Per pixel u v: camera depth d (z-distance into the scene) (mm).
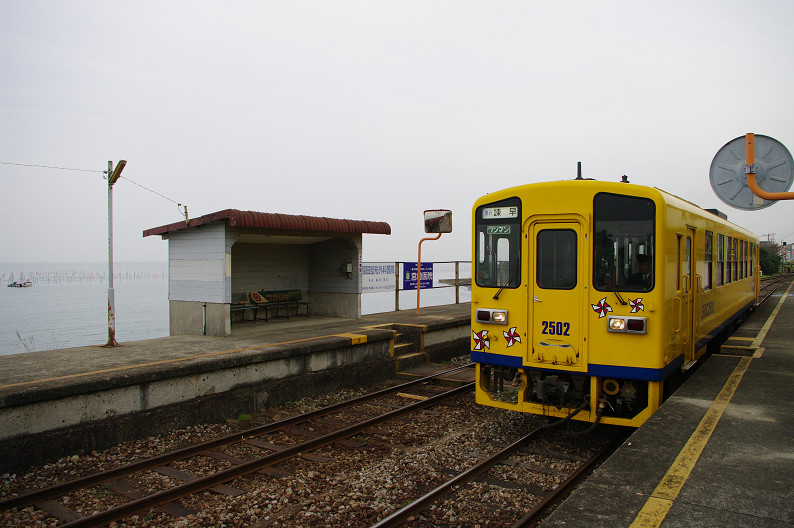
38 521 4730
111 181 9195
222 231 10305
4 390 5949
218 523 4691
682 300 6754
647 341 5824
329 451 6609
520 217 6504
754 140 5848
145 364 7527
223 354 8328
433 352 12484
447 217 14039
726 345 9617
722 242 10156
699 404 5762
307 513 4832
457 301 18828
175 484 5562
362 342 10531
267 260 13328
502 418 7863
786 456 4281
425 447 6582
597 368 6043
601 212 6098
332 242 13828
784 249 100938
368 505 4980
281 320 13258
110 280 9219
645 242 5902
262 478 5746
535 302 6383
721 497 3576
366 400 9055
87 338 18375
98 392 6590
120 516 4785
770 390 6320
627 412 6387
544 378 6457
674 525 3215
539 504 4801
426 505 4934
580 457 6137
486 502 5031
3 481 5539
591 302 6082
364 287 14492
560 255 6281
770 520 3254
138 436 6879
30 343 17156
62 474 5805
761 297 23812
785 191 5715
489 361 6723
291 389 8898
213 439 7059
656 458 4277
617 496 3623
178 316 11242
